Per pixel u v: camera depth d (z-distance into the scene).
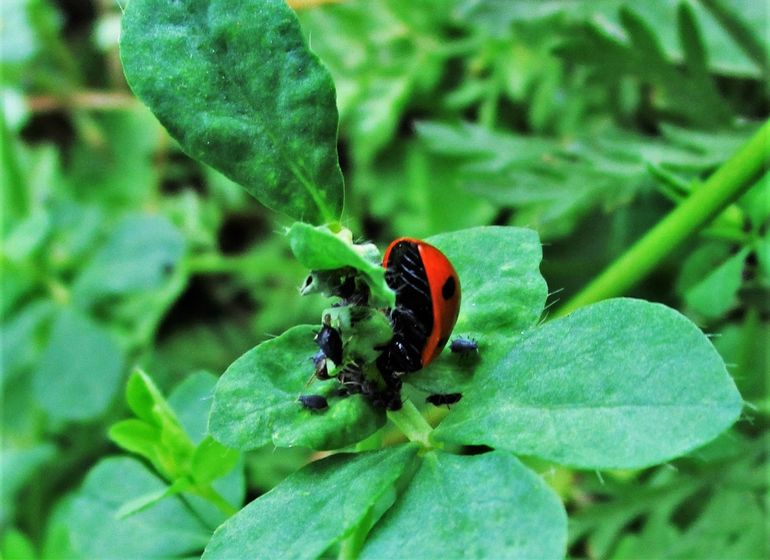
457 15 0.12
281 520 0.06
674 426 0.06
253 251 0.18
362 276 0.06
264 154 0.07
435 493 0.06
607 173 0.12
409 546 0.06
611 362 0.06
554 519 0.06
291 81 0.07
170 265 0.15
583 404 0.06
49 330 0.16
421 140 0.16
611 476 0.11
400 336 0.07
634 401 0.06
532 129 0.16
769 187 0.10
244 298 0.17
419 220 0.16
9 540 0.13
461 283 0.07
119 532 0.09
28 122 0.19
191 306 0.17
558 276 0.14
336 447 0.07
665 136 0.11
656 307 0.06
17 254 0.15
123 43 0.06
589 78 0.12
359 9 0.16
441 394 0.07
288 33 0.06
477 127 0.13
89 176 0.18
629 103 0.14
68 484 0.15
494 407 0.06
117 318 0.16
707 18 0.13
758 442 0.11
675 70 0.11
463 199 0.16
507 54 0.15
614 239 0.14
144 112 0.18
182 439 0.08
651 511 0.11
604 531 0.11
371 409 0.07
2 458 0.14
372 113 0.16
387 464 0.06
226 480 0.09
